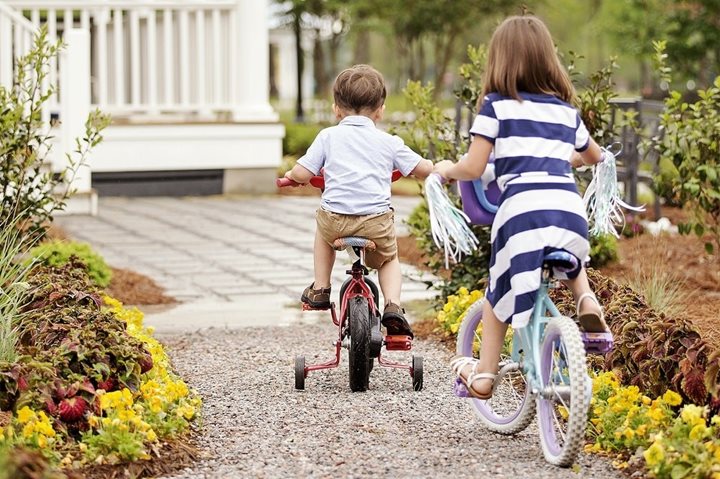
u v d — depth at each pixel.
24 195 8.63
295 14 28.66
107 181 16.78
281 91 57.47
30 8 15.67
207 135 16.97
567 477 4.95
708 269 9.79
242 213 15.21
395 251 6.42
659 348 5.67
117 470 4.90
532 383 5.21
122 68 16.53
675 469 4.75
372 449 5.39
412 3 27.52
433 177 5.11
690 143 8.90
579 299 4.98
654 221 13.28
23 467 4.03
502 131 4.96
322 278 6.41
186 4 16.61
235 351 7.64
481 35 34.28
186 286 10.16
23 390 5.23
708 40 22.25
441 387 6.63
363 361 6.30
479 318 5.96
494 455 5.31
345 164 6.20
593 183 5.43
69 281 7.20
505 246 4.92
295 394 6.47
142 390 5.61
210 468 5.10
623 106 13.53
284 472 5.04
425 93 8.77
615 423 5.34
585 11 47.75
